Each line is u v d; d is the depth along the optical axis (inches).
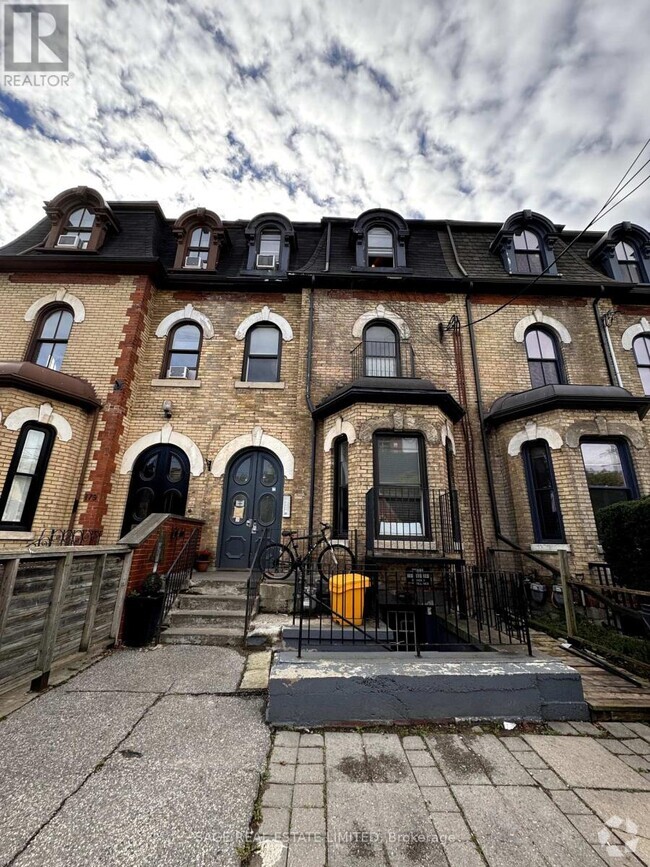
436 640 244.2
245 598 216.1
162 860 70.9
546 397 288.4
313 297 356.5
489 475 309.7
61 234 371.6
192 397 336.2
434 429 277.7
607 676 161.5
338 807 86.5
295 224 426.6
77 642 163.8
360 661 140.5
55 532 272.8
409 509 267.3
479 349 349.4
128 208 402.3
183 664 163.9
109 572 185.3
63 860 70.0
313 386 331.0
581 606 241.9
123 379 318.0
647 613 170.9
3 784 89.3
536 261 384.2
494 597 204.1
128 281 349.1
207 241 394.9
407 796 90.9
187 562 257.1
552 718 130.4
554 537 277.3
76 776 93.1
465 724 125.6
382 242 387.9
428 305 360.8
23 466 271.6
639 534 200.2
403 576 250.4
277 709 122.9
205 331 356.5
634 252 392.8
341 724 122.8
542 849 76.3
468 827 81.6
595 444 286.4
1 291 344.5
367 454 269.1
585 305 364.8
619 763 106.6
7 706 125.9
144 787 90.2
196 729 116.7
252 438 324.5
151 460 323.6
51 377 287.6
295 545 261.9
